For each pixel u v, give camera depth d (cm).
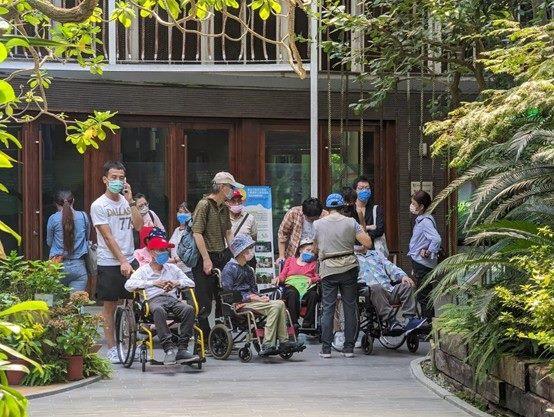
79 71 2086
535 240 1023
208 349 1575
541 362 985
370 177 2275
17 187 2136
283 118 2239
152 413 1070
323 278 1555
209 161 2244
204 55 2156
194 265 1555
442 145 1154
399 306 1606
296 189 2267
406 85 2188
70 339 1265
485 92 1114
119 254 1473
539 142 1126
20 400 323
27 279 1339
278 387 1259
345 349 1567
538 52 1106
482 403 1103
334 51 1838
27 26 1769
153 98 2177
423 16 1712
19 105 2064
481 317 995
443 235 2188
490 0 1631
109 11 2077
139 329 1434
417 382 1305
